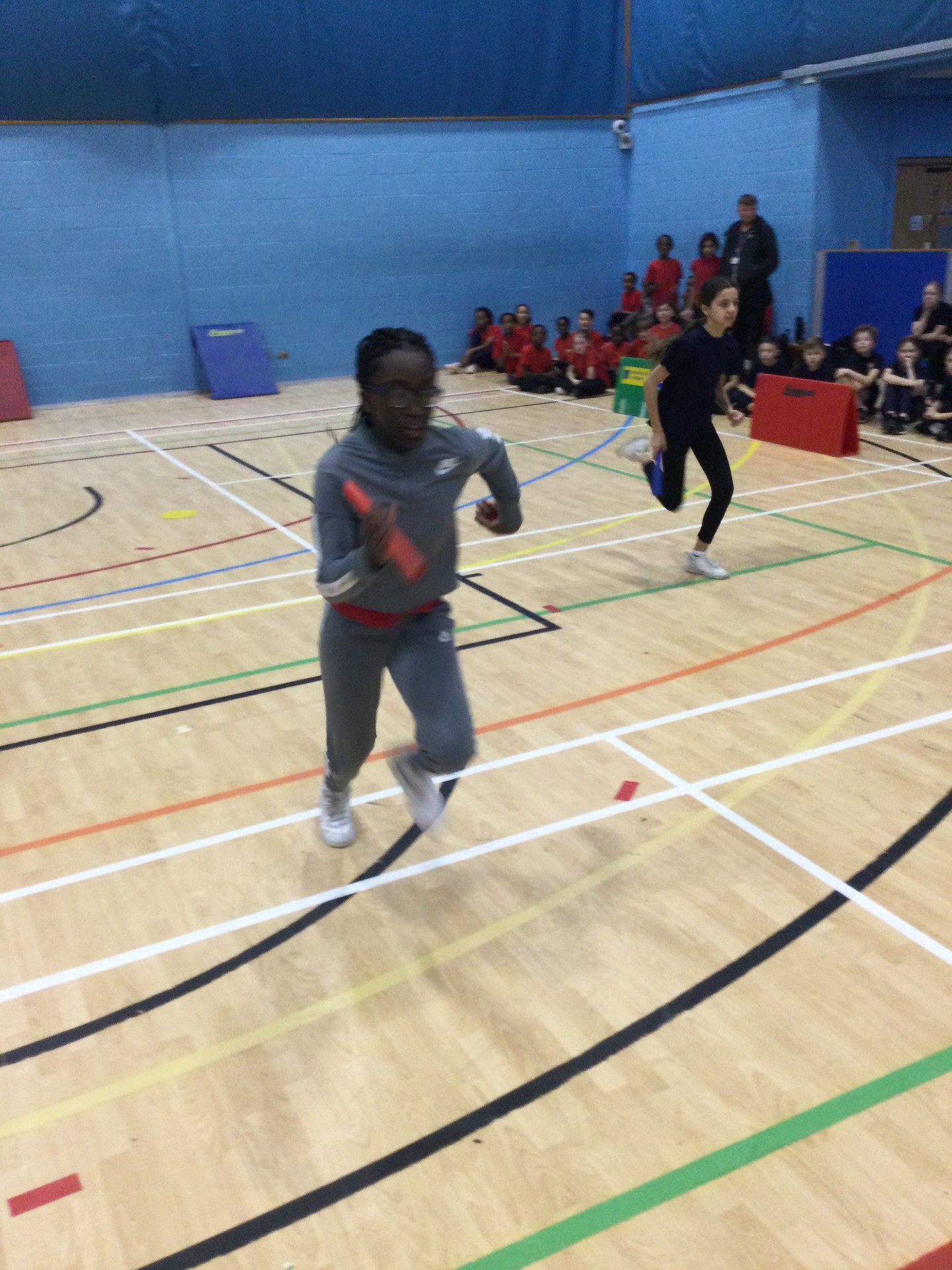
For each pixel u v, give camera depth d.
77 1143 2.23
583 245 14.72
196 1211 2.06
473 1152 2.16
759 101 11.82
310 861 3.21
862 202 11.67
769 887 2.99
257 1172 2.14
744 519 6.67
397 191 13.52
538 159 14.05
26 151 11.77
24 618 5.38
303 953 2.79
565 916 2.90
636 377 10.20
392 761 2.66
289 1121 2.26
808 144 11.26
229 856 3.25
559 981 2.65
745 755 3.71
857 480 7.51
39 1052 2.48
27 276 12.13
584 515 6.94
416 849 3.24
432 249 13.92
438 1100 2.30
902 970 2.64
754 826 3.28
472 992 2.63
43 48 11.47
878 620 4.87
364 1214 2.04
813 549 5.99
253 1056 2.45
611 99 14.13
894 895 2.93
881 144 11.52
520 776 3.63
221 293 13.08
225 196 12.76
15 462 9.43
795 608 5.08
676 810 3.39
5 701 4.40
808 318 11.72
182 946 2.84
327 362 13.87
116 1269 1.94
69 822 3.47
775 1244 1.94
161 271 12.72
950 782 3.48
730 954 2.72
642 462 5.53
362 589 2.26
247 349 13.08
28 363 12.41
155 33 11.86
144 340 12.87
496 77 13.51
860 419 9.62
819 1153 2.13
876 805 3.37
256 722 4.12
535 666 4.53
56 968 2.77
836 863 3.08
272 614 5.30
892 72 10.70
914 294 10.23
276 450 9.62
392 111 13.16
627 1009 2.55
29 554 6.55
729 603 5.20
